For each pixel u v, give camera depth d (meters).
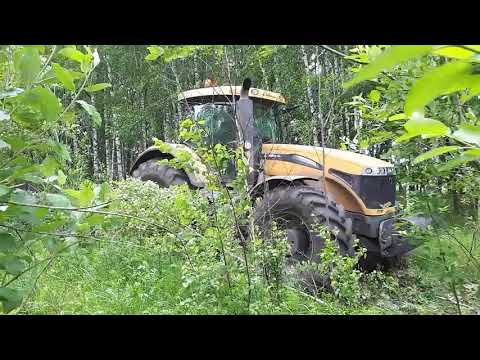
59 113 1.63
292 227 4.95
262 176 5.25
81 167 7.72
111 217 1.97
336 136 6.15
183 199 3.51
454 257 2.98
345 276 3.53
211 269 3.24
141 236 4.71
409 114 0.56
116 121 14.32
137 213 4.29
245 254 3.26
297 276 4.03
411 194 3.30
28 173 1.74
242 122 4.91
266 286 3.43
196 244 3.49
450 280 2.93
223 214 3.41
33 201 1.63
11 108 1.65
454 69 0.53
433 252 3.02
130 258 4.68
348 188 5.27
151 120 14.55
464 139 0.81
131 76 13.41
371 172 5.26
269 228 4.30
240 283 3.19
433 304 3.86
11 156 1.73
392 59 0.46
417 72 2.39
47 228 1.68
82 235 1.82
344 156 5.42
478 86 0.55
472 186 3.17
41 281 4.18
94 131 14.96
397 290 4.29
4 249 1.55
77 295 4.12
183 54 1.99
